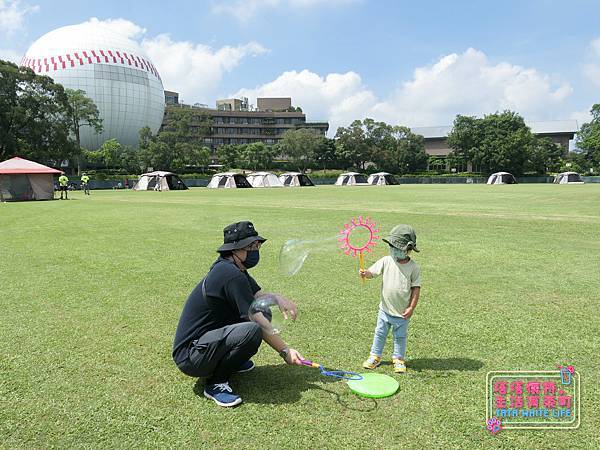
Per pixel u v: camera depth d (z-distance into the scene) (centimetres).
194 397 288
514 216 1340
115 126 7062
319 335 393
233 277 284
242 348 276
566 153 7875
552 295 508
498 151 6041
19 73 3850
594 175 6269
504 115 6331
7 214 1612
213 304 286
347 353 355
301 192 3259
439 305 473
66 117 4528
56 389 301
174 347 293
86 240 947
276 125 9569
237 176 4494
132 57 7162
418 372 319
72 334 402
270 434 246
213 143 9244
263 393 292
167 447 236
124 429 254
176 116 6825
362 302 489
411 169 7206
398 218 1298
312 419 260
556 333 391
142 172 6412
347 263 691
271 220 1283
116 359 348
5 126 3797
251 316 285
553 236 939
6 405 281
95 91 6756
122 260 730
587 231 1006
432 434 245
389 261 324
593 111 6831
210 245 870
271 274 621
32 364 340
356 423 256
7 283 588
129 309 473
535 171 6256
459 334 391
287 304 305
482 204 1864
